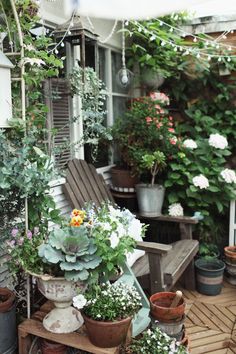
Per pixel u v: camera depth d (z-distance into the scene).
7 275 2.28
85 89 2.67
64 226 1.95
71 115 2.99
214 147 3.58
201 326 2.65
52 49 2.48
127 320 1.69
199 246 3.47
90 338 1.73
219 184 3.51
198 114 3.81
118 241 1.73
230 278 3.38
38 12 2.24
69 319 1.83
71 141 3.05
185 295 3.15
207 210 3.67
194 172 3.55
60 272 1.75
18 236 1.85
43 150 2.25
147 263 2.75
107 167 3.64
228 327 2.64
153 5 2.46
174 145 3.46
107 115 3.67
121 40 3.81
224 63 3.67
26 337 1.86
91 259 1.73
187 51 3.40
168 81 3.97
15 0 1.88
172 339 1.81
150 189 3.25
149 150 3.40
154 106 3.44
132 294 1.87
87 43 2.79
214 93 3.86
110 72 3.67
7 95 1.84
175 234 3.70
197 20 3.80
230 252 3.30
